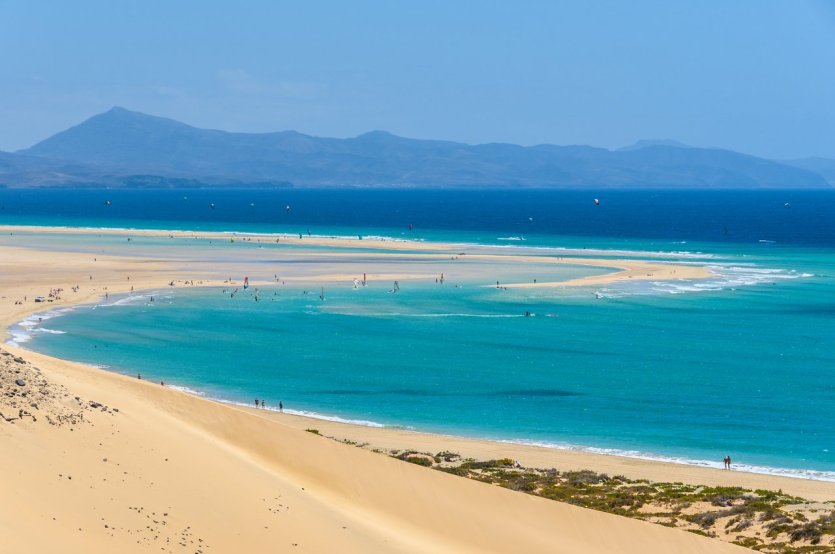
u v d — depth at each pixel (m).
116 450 38.06
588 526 46.19
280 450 45.97
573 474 70.25
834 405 97.62
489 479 66.81
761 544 52.47
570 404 97.44
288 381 105.88
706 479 70.75
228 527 35.50
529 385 105.88
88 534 31.05
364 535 39.16
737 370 114.62
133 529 32.62
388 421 89.50
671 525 56.59
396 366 114.50
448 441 81.44
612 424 89.75
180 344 125.88
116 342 126.38
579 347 127.75
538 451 79.12
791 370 114.81
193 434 43.56
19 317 144.38
